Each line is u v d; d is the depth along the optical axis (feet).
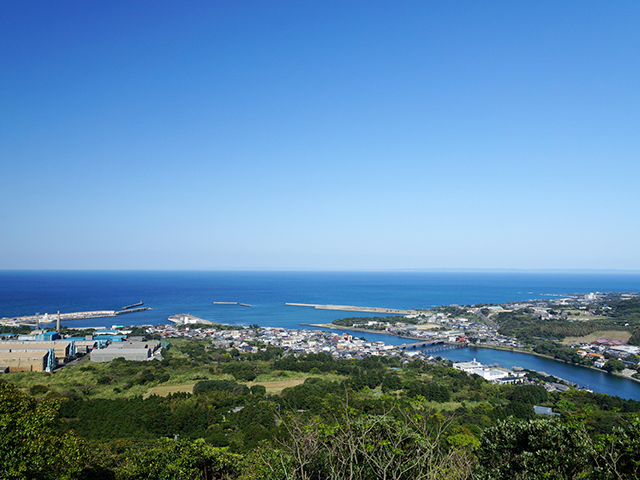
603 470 41.37
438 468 38.04
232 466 75.36
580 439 44.01
